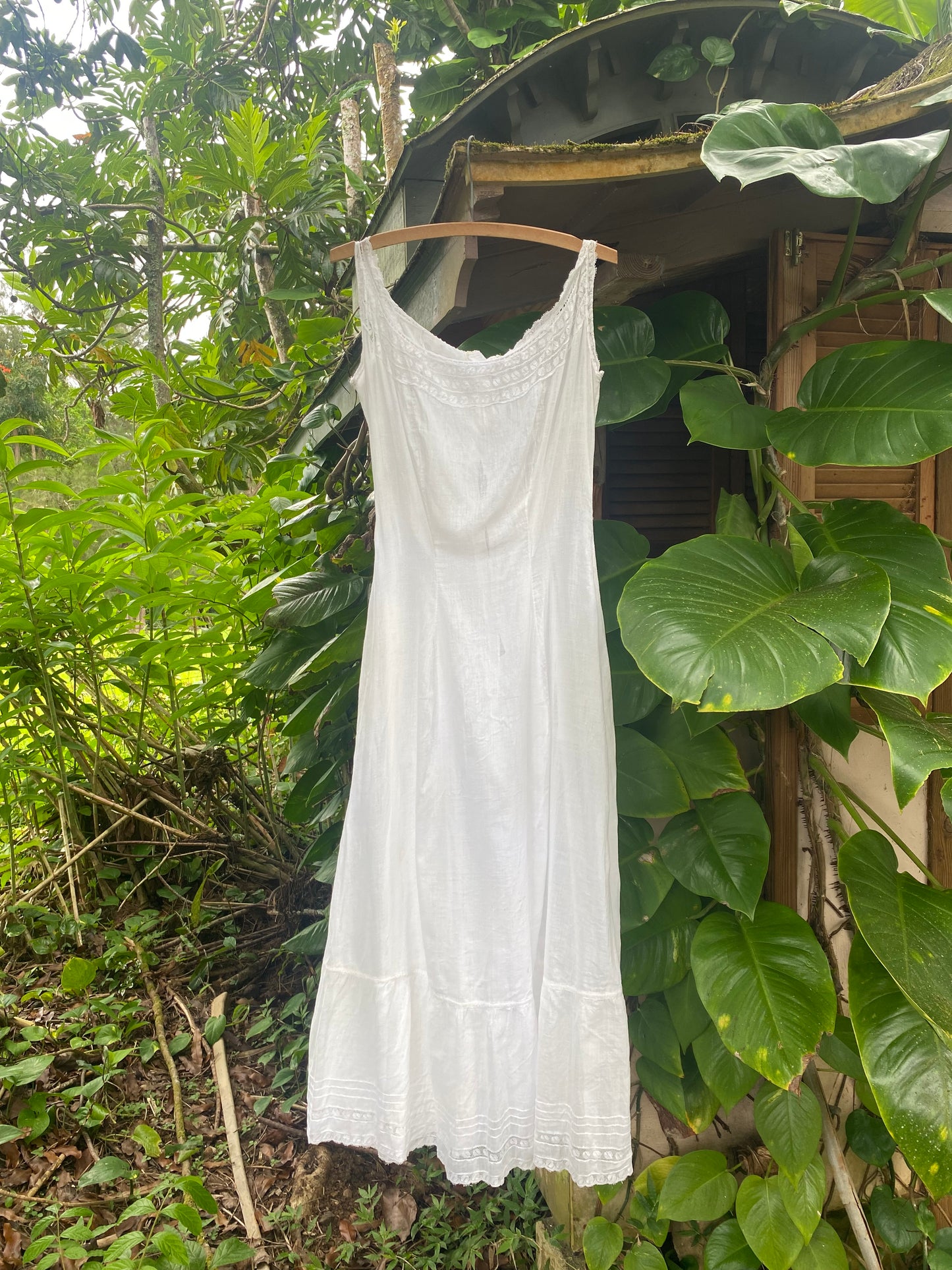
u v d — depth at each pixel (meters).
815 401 1.44
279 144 4.29
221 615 2.68
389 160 4.02
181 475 3.84
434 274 1.63
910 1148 1.25
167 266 5.55
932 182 1.55
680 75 1.65
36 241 4.46
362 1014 1.29
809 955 1.38
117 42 4.70
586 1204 1.66
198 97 5.24
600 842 1.28
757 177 1.14
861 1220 1.53
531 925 1.34
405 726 1.33
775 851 1.67
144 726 3.12
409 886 1.33
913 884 1.44
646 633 1.23
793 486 1.68
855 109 1.36
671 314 1.64
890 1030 1.32
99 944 2.63
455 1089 1.28
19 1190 1.72
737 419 1.49
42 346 5.18
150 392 4.28
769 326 1.67
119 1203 1.72
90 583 2.39
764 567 1.37
